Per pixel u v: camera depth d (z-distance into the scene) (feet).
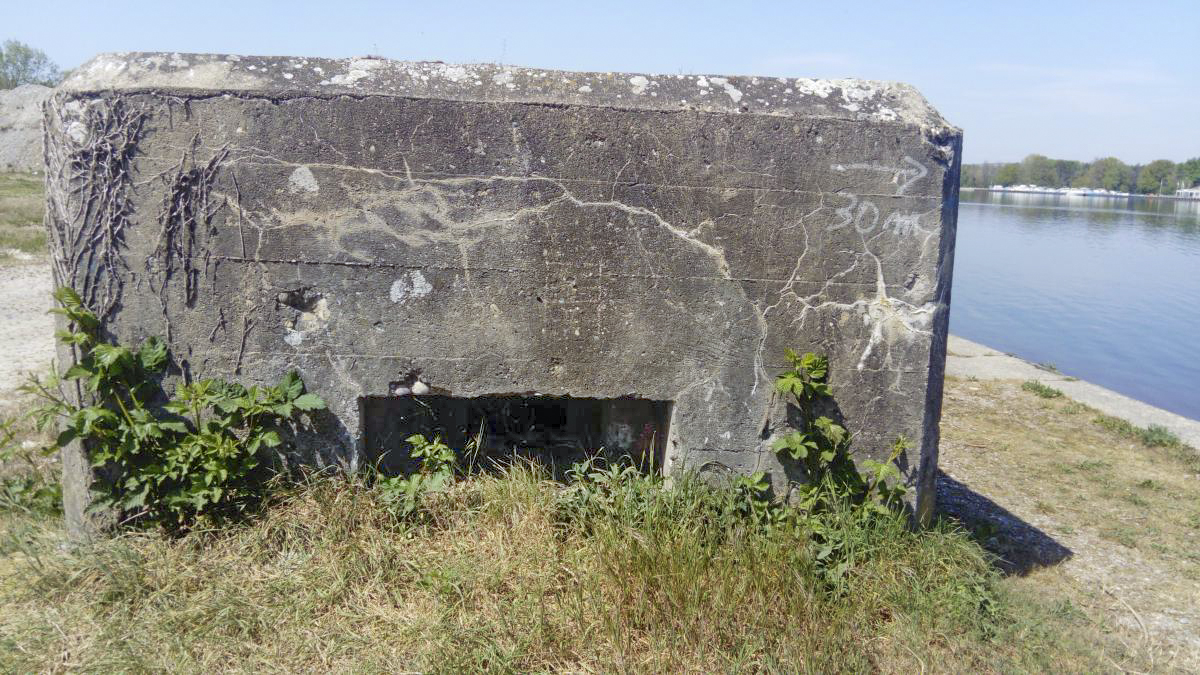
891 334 11.07
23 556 10.41
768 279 10.86
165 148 10.12
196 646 8.77
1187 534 13.76
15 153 82.43
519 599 9.55
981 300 53.11
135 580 9.49
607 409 12.96
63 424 10.71
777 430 11.30
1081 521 14.12
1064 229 109.50
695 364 11.03
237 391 10.66
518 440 13.44
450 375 10.87
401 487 10.96
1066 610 10.75
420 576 9.95
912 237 10.89
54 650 8.63
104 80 10.09
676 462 11.32
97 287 10.33
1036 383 22.97
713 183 10.58
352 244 10.48
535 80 10.62
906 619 9.84
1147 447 18.45
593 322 10.82
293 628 9.09
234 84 10.11
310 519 10.46
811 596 9.71
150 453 10.50
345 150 10.27
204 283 10.46
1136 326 45.11
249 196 10.30
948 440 18.44
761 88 10.92
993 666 9.37
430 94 10.25
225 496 10.63
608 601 9.68
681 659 8.97
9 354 21.02
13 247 39.75
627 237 10.64
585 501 10.95
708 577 9.88
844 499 11.10
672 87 10.75
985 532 13.00
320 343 10.71
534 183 10.45
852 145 10.62
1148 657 9.94
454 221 10.49
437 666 8.51
